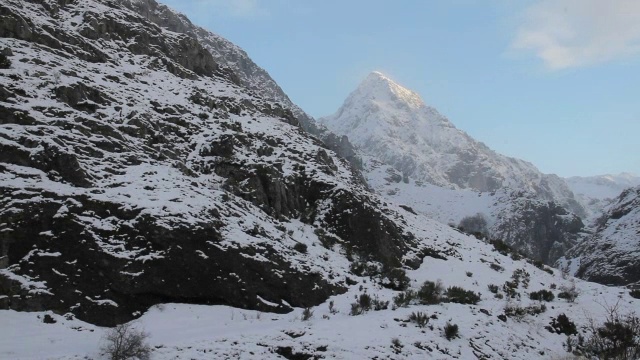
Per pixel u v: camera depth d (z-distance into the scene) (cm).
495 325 2238
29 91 2414
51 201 1870
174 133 3011
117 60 3644
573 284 3409
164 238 1942
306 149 3706
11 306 1602
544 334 2380
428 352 1808
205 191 2439
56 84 2595
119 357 1373
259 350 1581
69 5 4044
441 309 2262
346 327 1861
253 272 2064
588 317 2667
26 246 1738
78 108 2603
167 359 1430
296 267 2238
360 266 2595
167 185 2294
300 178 3189
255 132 3600
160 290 1842
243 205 2559
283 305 2048
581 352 2266
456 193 13512
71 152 2144
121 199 2036
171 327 1706
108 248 1836
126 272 1805
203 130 3159
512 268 3616
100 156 2283
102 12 4125
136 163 2408
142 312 1786
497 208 11788
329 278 2344
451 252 3466
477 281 2980
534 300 2791
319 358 1614
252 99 4647
